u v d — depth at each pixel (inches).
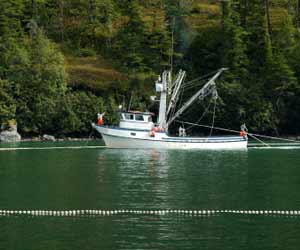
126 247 1603.1
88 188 2576.3
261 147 5216.5
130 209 2089.1
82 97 7253.9
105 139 4992.6
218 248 1596.9
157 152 4576.8
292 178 2898.6
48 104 7057.1
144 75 7731.3
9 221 1910.7
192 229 1801.2
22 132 7017.7
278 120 7145.7
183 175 3041.3
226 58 7568.9
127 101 7564.0
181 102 7258.9
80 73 7751.0
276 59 7298.2
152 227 1828.2
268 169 3312.0
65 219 1942.7
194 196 2356.1
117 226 1840.6
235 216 1985.7
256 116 7076.8
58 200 2257.6
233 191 2486.5
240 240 1674.5
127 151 4670.3
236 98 7116.1
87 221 1911.9
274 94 7258.9
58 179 2869.1
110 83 7628.0
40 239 1681.8
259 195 2377.0
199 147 4965.6
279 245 1624.0
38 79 7140.8
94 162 3745.1
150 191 2491.4
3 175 3038.9
